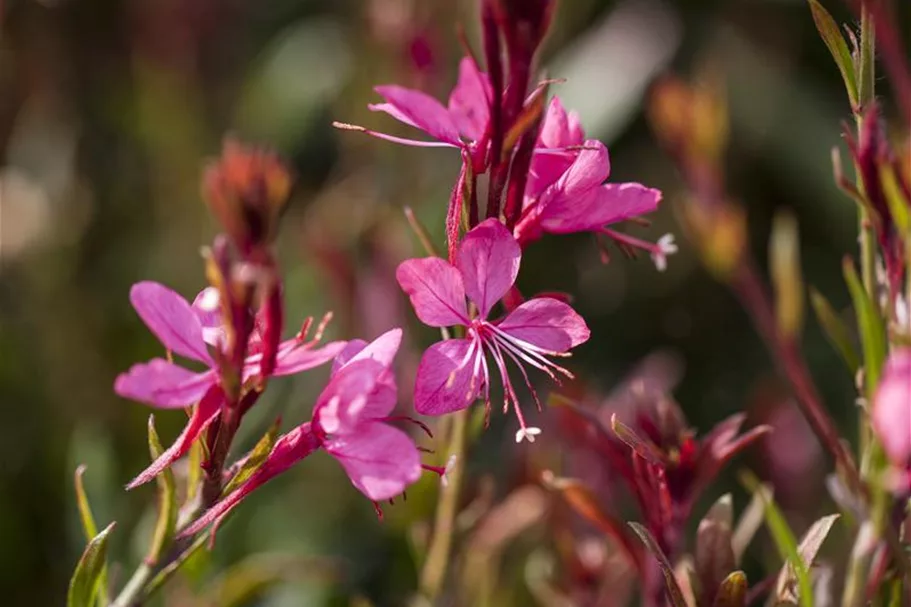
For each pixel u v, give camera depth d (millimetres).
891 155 351
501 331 358
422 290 354
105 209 797
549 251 792
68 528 524
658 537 380
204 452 354
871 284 365
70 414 644
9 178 793
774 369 705
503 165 358
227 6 898
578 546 458
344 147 772
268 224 337
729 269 494
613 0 855
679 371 691
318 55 875
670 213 790
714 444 381
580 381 465
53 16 820
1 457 621
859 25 381
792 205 804
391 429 343
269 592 513
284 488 606
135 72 829
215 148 833
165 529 362
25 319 707
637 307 783
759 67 815
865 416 366
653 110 521
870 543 365
